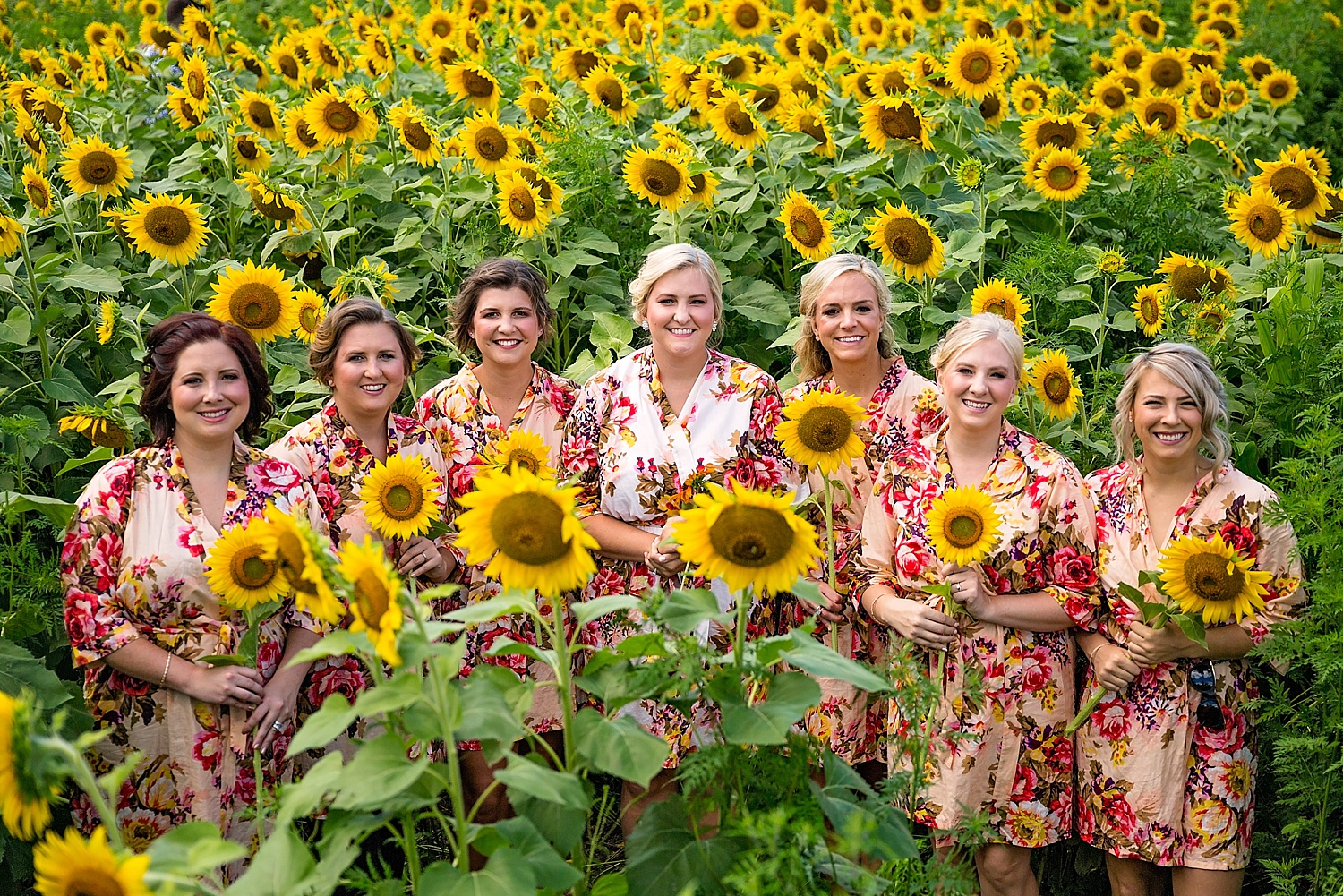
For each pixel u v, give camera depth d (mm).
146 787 3318
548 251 5656
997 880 3629
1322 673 3273
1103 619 3646
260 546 3061
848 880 2396
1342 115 8938
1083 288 5133
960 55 6195
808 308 4055
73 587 3299
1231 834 3488
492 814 3980
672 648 2539
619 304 5605
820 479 3951
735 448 3814
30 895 3562
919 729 2799
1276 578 3506
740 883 2143
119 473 3383
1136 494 3664
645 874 2359
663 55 8062
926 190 5992
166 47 7949
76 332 5375
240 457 3518
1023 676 3574
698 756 2367
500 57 8094
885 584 3754
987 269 5953
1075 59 9336
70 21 10750
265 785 3387
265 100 5980
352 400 3807
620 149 6406
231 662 3078
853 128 6934
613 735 2320
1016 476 3664
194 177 6199
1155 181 6098
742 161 6145
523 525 2295
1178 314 5020
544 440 4137
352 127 5719
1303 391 4645
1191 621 3320
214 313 4258
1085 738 3627
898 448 3902
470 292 4059
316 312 4449
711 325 3854
